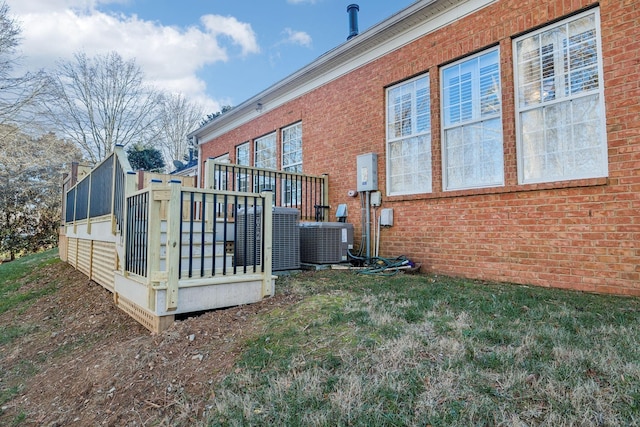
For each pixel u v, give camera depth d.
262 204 3.94
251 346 2.66
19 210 18.39
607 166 3.85
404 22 5.75
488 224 4.80
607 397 1.72
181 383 2.38
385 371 2.11
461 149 5.21
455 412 1.71
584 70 4.09
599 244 3.87
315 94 7.77
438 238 5.36
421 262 5.55
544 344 2.35
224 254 3.70
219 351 2.70
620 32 3.79
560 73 4.28
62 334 4.31
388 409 1.78
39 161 18.64
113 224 5.03
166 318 3.29
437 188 5.38
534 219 4.38
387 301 3.49
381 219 6.09
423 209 5.57
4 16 15.57
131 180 4.20
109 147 22.47
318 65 7.37
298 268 5.47
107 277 5.59
